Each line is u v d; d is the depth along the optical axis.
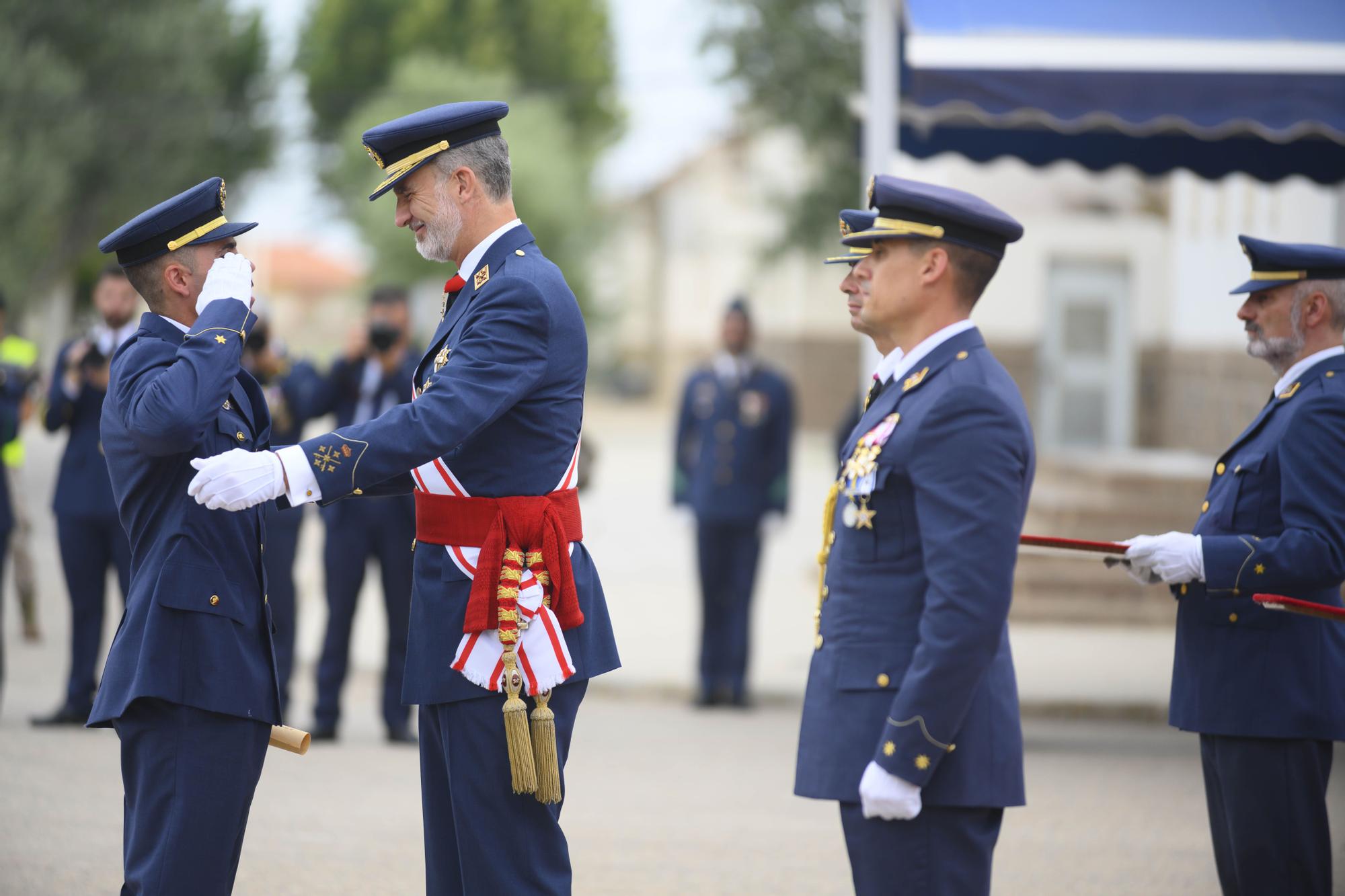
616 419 127.38
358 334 24.08
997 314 50.88
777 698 28.84
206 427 11.14
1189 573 11.86
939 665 9.30
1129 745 24.77
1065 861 17.17
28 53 67.44
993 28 22.11
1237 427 40.31
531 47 135.75
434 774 11.53
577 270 125.88
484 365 10.70
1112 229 50.44
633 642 33.72
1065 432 50.78
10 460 30.00
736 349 28.56
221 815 11.07
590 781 21.23
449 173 11.21
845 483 10.12
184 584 10.93
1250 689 12.00
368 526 23.11
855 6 67.38
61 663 28.62
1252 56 21.64
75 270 84.50
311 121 123.94
